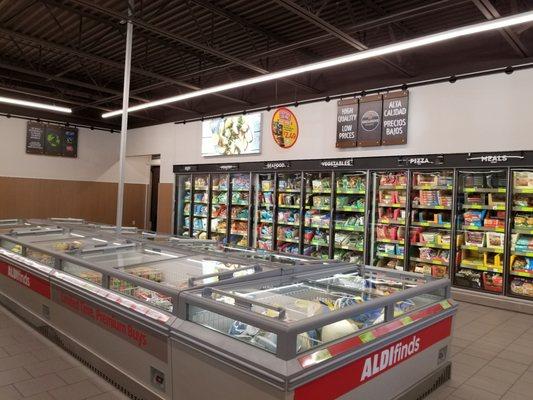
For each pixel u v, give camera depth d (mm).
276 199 8875
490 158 6117
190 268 3760
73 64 9078
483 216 6410
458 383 3609
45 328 4320
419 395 3240
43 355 3877
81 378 3445
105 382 3385
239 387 2332
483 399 3334
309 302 3037
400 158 7000
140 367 3061
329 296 3240
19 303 4902
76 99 11758
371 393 2699
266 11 6461
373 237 7484
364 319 2965
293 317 2656
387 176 7367
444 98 6891
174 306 2844
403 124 7297
